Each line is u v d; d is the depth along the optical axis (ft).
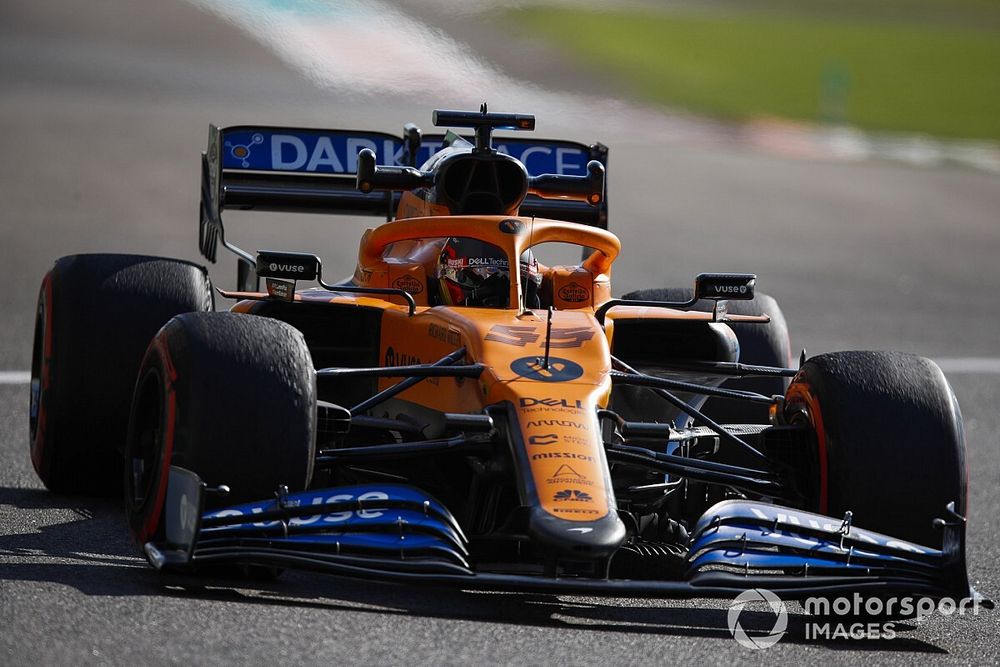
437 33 329.72
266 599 58.23
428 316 72.23
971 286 207.82
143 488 64.90
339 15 349.61
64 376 78.69
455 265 76.95
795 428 67.62
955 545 59.47
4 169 243.60
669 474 71.92
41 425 79.82
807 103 470.80
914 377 65.98
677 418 79.41
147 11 500.74
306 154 102.68
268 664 49.57
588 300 80.02
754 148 367.66
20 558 63.31
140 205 220.64
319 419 64.85
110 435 79.36
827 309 179.32
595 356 67.36
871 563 60.13
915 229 258.98
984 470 104.73
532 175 106.52
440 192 80.84
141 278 81.10
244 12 473.26
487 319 69.56
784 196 283.79
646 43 568.00
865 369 66.13
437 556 57.93
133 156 266.36
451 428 60.18
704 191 281.33
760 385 88.53
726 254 215.92
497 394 63.46
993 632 63.52
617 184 280.72
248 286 103.81
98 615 53.83
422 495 59.98
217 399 59.57
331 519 58.34
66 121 305.53
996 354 158.20
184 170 255.50
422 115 325.01
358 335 79.51
